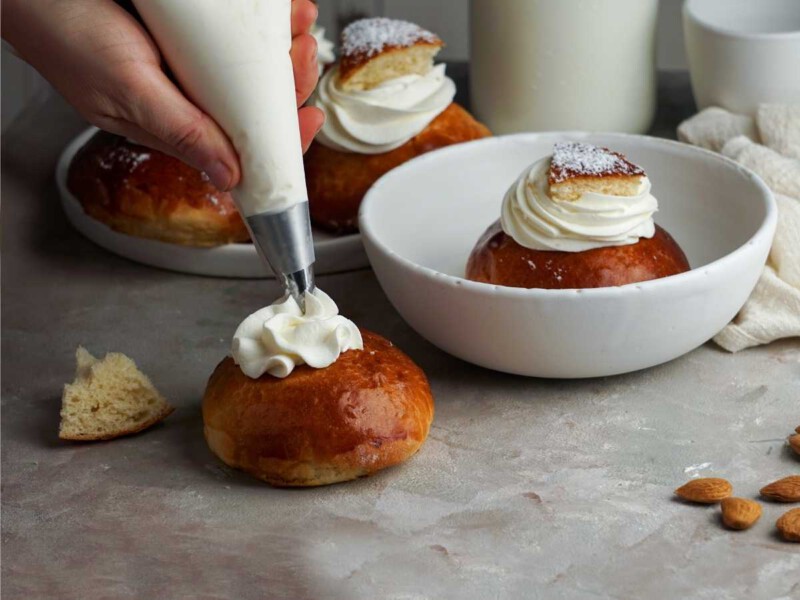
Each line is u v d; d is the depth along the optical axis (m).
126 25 0.64
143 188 0.82
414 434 0.65
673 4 1.25
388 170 0.83
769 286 0.73
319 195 0.84
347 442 0.64
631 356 0.68
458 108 0.87
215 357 0.75
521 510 0.63
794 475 0.64
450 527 0.62
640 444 0.67
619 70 0.88
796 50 0.86
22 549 0.63
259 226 0.63
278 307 0.67
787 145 0.84
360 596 0.59
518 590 0.59
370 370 0.66
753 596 0.58
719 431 0.67
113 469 0.67
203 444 0.68
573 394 0.70
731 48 0.87
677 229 0.78
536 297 0.66
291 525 0.63
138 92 0.62
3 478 0.67
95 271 0.84
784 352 0.72
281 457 0.64
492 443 0.67
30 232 0.88
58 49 0.64
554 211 0.70
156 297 0.81
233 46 0.60
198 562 0.61
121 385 0.69
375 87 0.84
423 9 1.29
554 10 0.86
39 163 0.96
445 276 0.67
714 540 0.61
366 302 0.79
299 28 0.68
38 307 0.81
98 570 0.61
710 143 0.87
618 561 0.60
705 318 0.68
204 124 0.62
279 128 0.61
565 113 0.89
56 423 0.70
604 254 0.69
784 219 0.75
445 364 0.73
